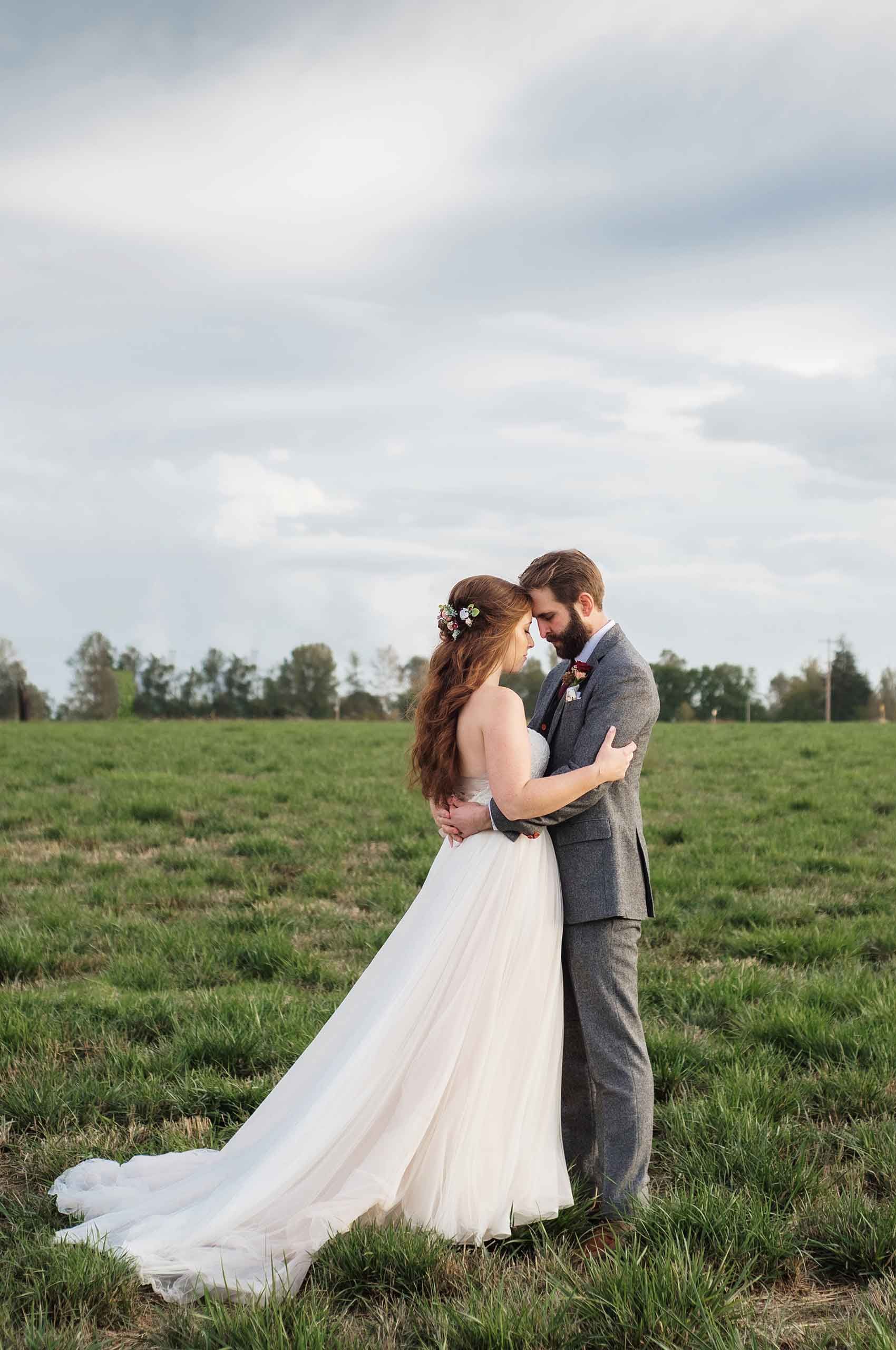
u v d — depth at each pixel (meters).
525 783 3.41
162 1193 3.44
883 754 18.78
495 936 3.45
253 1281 3.00
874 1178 3.67
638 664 3.60
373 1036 3.39
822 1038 4.85
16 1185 3.70
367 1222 3.24
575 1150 3.82
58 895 8.35
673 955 6.82
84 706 101.69
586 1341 2.73
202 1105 4.28
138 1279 3.02
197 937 7.03
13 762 16.73
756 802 13.21
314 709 96.06
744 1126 3.88
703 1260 3.09
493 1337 2.70
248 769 16.53
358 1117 3.33
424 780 3.68
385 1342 2.75
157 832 11.05
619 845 3.54
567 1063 3.81
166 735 23.56
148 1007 5.38
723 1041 5.07
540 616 3.72
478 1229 3.24
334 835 10.70
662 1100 4.43
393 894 8.26
